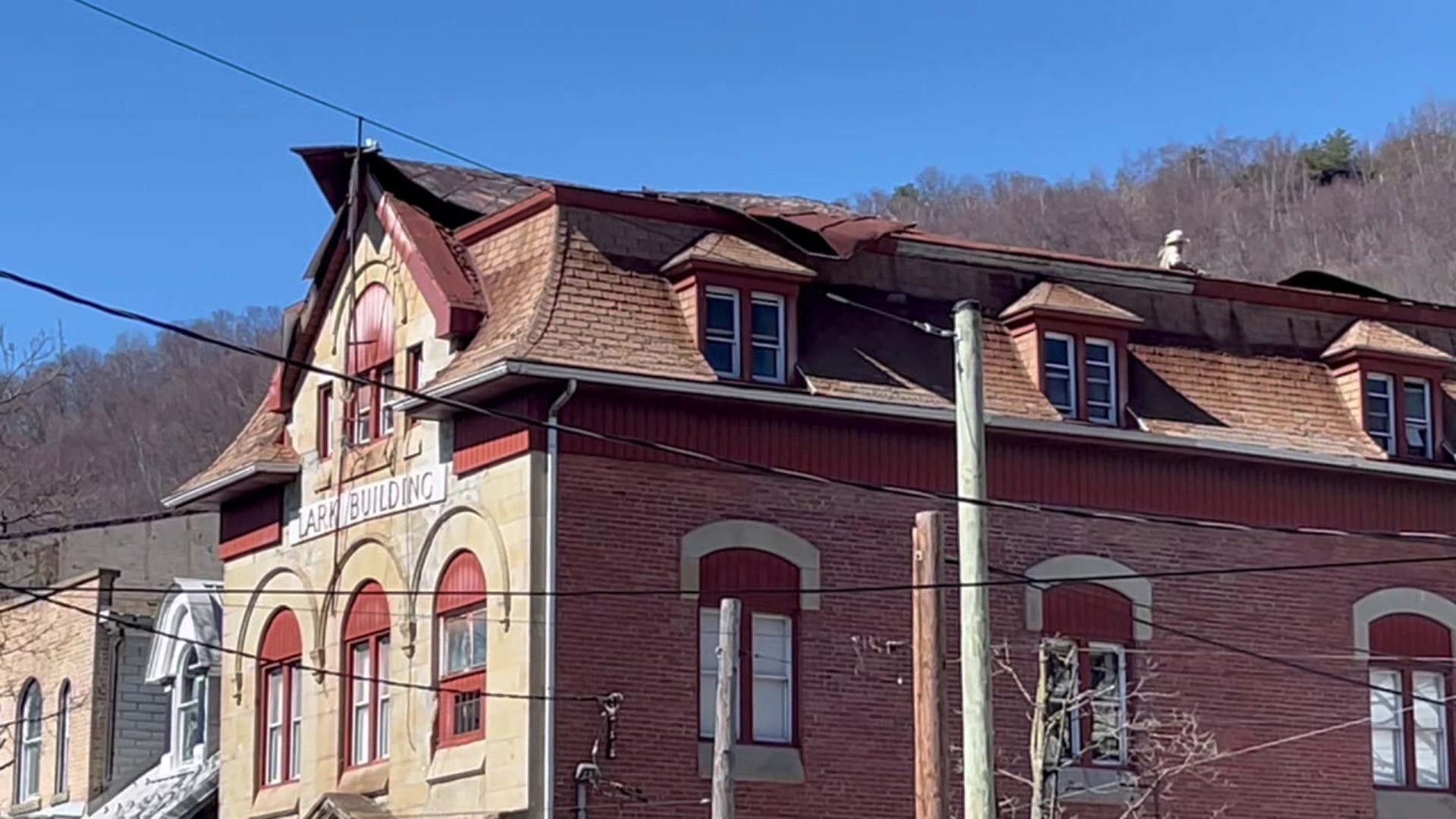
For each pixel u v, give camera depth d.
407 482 32.47
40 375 67.19
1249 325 36.00
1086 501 33.28
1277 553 34.66
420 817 31.12
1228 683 33.78
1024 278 34.41
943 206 146.25
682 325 30.86
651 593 29.94
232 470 36.03
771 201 35.66
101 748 44.56
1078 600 32.97
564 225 30.95
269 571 35.81
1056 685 31.81
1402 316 37.41
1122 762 32.97
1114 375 33.84
